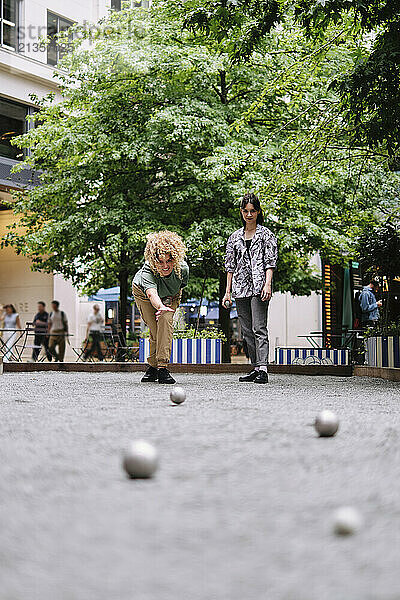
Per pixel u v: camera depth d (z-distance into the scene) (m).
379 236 14.32
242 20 10.48
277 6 10.42
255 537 1.93
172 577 1.61
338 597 1.48
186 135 18.61
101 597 1.49
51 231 21.08
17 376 11.95
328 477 2.75
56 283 31.23
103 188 21.50
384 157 13.88
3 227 32.75
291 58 19.41
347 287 22.73
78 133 20.39
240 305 9.98
